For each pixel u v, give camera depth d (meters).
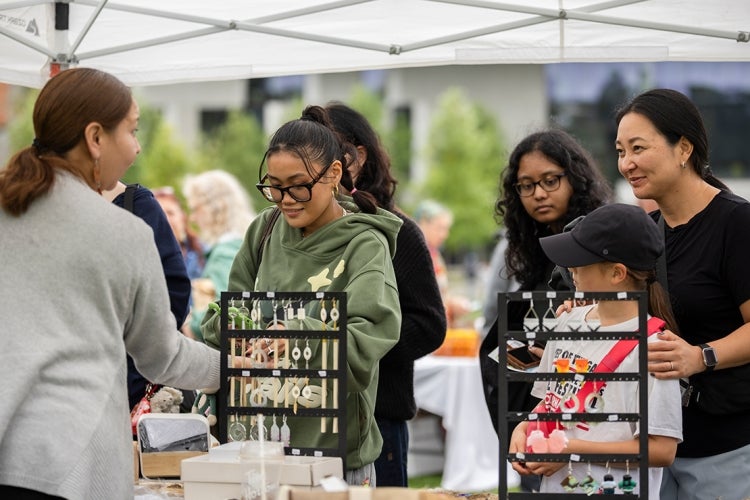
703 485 4.71
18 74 6.63
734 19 6.09
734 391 4.59
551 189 5.69
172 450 4.70
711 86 42.72
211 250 10.05
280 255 4.72
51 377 3.57
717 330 4.70
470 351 11.17
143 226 3.80
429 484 11.09
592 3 6.12
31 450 3.48
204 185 10.10
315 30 6.50
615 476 3.97
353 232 4.55
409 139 42.00
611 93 43.44
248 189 35.56
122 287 3.71
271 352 4.30
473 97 44.12
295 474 3.90
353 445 4.54
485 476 10.72
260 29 6.45
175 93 42.88
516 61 6.38
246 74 6.87
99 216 3.71
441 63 6.58
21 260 3.65
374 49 6.45
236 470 3.97
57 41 6.60
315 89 44.25
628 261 3.98
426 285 5.57
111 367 3.70
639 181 4.77
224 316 4.19
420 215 13.34
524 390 5.20
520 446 4.02
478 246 36.25
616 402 3.91
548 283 5.68
